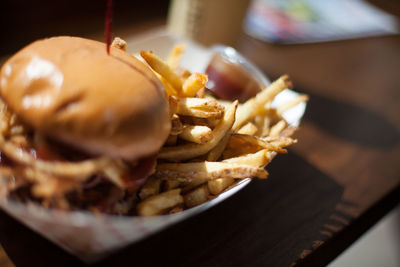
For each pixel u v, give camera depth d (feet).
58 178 1.27
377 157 2.07
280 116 1.84
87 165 1.28
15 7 2.85
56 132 1.28
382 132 2.26
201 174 1.49
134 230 1.29
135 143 1.33
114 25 2.90
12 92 1.31
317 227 1.68
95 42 1.47
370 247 2.79
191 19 2.36
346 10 3.81
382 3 4.20
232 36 2.47
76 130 1.28
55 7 2.96
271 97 1.76
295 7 3.52
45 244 1.44
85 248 1.35
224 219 1.62
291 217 1.69
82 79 1.30
